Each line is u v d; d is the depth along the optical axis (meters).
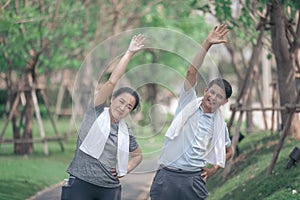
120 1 23.12
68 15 18.22
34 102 18.77
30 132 18.89
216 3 12.84
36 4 17.91
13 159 17.14
